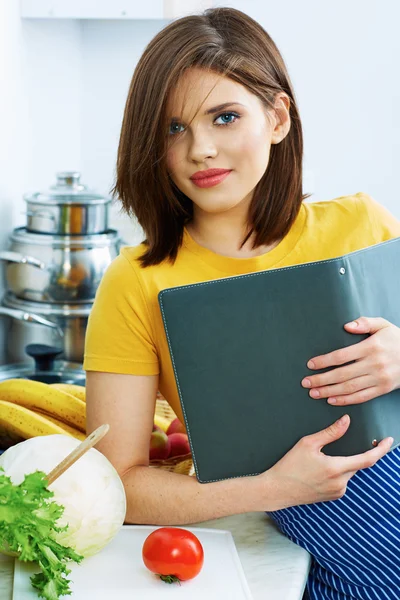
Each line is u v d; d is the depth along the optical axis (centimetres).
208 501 118
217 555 115
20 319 226
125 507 113
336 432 114
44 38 271
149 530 121
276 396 115
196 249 128
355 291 115
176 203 125
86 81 300
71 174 245
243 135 116
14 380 161
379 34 299
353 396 114
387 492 119
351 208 137
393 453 124
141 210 125
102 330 126
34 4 254
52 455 110
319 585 125
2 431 151
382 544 117
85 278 234
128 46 296
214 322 114
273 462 117
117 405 125
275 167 129
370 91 304
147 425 127
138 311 124
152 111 116
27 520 95
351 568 119
